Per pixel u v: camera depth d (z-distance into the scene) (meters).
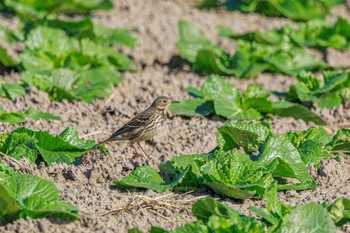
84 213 10.34
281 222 9.62
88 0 22.53
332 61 20.47
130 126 13.48
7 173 11.39
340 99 16.61
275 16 24.31
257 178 11.43
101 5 22.64
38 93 15.77
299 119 15.62
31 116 14.70
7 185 10.19
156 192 11.59
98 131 14.45
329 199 11.52
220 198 11.44
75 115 15.49
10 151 12.49
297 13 23.84
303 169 11.98
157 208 10.89
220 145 12.86
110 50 18.91
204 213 10.12
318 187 12.23
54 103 15.80
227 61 19.02
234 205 11.23
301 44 20.36
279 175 11.88
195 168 11.63
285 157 12.08
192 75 18.86
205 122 15.27
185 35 19.73
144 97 16.59
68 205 10.29
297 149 12.62
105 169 12.09
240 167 11.61
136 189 11.69
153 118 13.60
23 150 12.44
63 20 19.62
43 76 16.34
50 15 20.94
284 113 15.66
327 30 21.47
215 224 9.30
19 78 17.08
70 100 16.22
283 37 19.95
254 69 18.45
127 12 23.81
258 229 9.42
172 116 15.59
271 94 16.92
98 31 20.03
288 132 13.89
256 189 11.27
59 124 14.87
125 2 24.17
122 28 21.55
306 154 12.48
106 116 15.56
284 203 10.63
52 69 17.62
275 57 19.11
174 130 14.60
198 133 14.56
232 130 12.68
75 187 11.61
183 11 24.09
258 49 19.12
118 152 12.95
